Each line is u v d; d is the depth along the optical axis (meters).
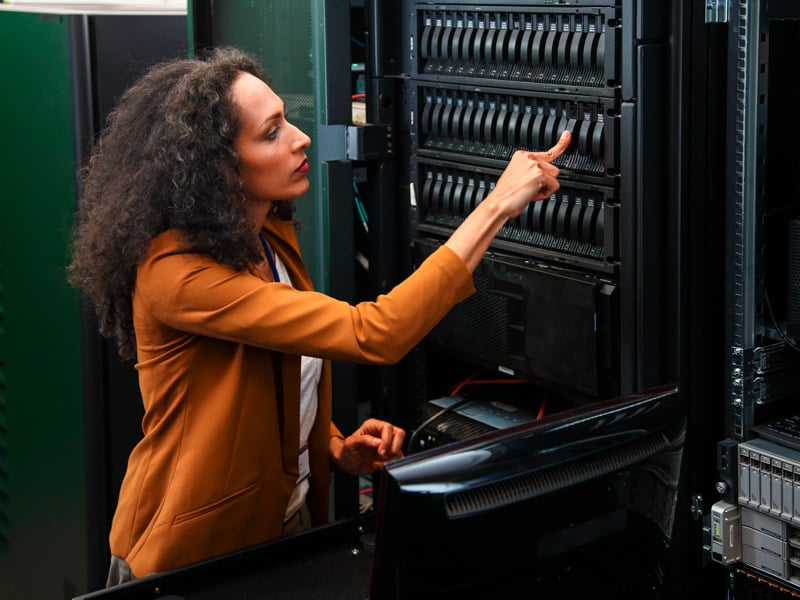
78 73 2.28
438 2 1.92
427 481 1.21
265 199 1.69
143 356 1.71
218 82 1.61
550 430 1.32
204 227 1.58
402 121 2.05
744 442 1.65
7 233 2.55
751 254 1.60
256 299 1.58
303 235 2.09
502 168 1.85
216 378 1.69
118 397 2.46
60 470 2.56
